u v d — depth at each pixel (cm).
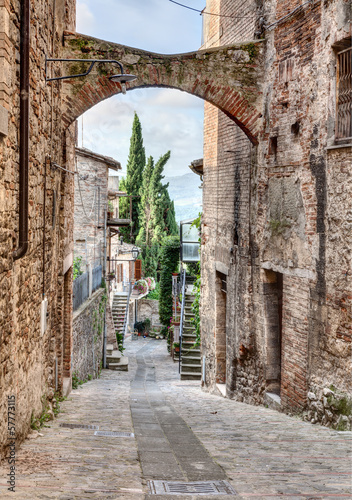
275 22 1016
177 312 2720
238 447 664
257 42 1077
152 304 4266
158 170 4981
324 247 819
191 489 468
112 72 1055
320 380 823
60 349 1057
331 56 815
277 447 656
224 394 1296
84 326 1560
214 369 1420
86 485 444
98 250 2214
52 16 859
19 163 567
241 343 1149
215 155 1407
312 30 877
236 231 1198
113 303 3041
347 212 764
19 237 566
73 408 974
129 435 740
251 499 431
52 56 866
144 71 1067
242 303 1148
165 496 436
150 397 1361
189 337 2098
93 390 1382
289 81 959
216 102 1084
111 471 512
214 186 1417
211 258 1452
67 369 1262
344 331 765
